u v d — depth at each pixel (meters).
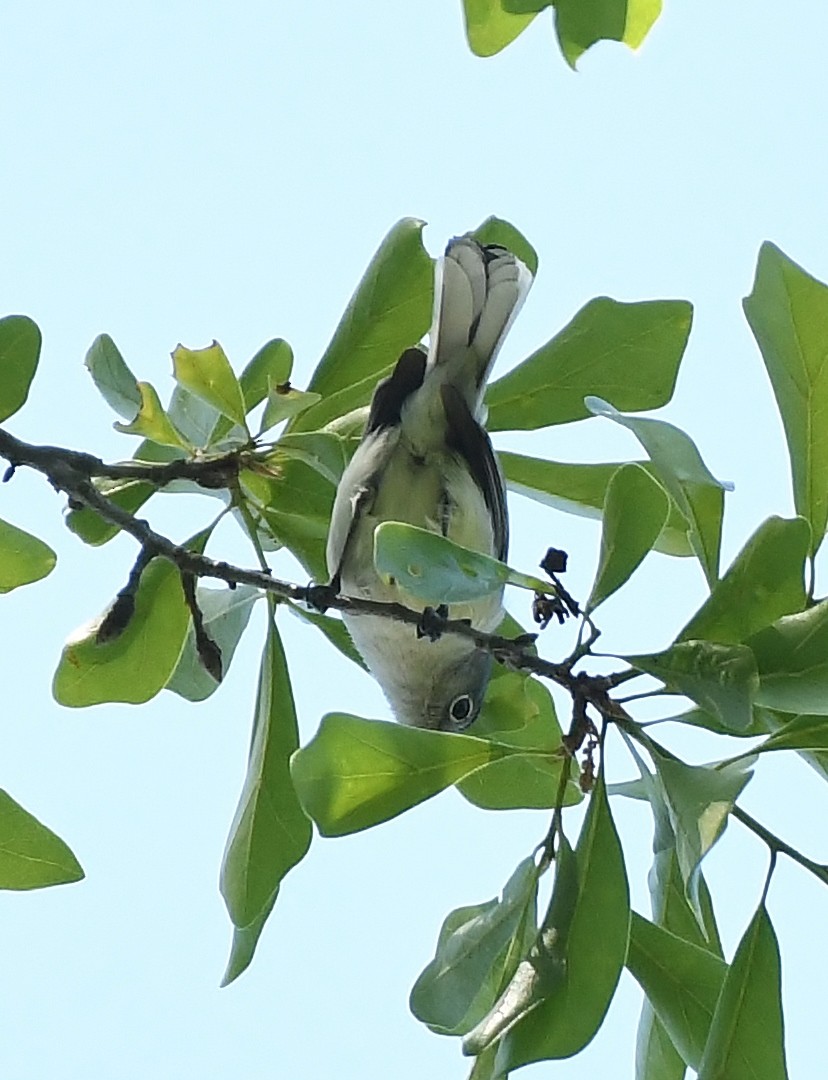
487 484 9.58
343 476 8.95
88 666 9.06
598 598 7.44
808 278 7.72
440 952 7.36
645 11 6.89
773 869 7.14
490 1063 7.29
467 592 6.82
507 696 10.05
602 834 7.11
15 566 8.55
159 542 8.61
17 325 8.28
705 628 7.23
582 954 6.93
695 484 7.69
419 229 9.49
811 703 7.00
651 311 8.95
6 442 8.56
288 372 9.55
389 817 7.35
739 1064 6.90
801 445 7.64
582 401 8.99
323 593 8.48
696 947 7.44
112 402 9.18
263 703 8.43
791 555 7.19
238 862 8.07
